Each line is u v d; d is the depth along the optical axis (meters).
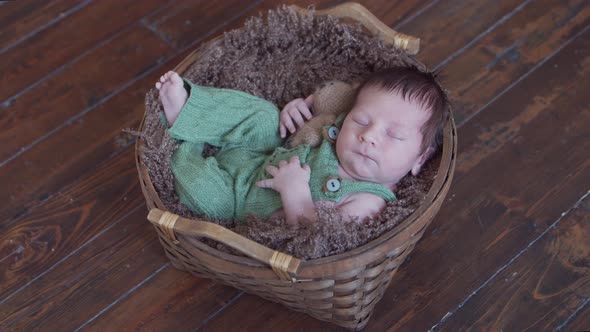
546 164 1.36
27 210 1.36
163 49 1.58
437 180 1.02
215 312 1.23
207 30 1.61
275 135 1.29
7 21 1.63
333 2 1.64
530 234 1.27
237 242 0.89
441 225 1.30
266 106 1.27
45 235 1.32
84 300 1.25
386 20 1.60
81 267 1.29
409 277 1.24
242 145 1.27
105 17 1.64
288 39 1.35
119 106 1.50
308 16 1.30
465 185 1.34
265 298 1.18
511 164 1.36
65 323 1.22
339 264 0.91
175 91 1.15
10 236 1.32
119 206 1.36
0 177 1.40
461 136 1.40
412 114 1.12
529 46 1.53
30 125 1.47
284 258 0.88
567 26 1.55
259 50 1.37
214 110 1.22
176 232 0.97
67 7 1.65
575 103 1.43
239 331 1.21
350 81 1.34
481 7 1.60
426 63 1.52
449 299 1.21
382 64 1.27
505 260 1.25
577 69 1.48
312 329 1.20
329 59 1.35
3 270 1.28
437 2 1.62
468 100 1.45
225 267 0.95
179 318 1.22
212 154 1.30
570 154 1.37
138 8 1.65
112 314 1.23
